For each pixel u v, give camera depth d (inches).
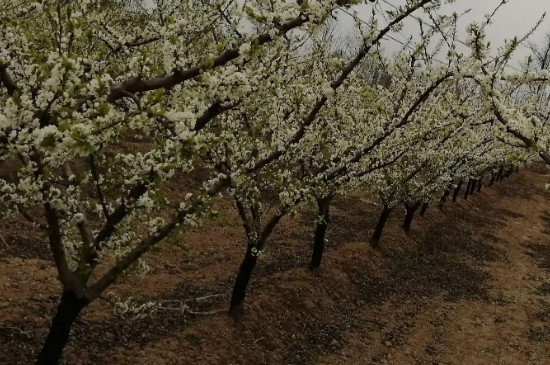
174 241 177.5
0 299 274.2
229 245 472.4
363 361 335.0
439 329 408.2
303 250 492.1
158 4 272.8
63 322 171.2
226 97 172.7
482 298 498.0
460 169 634.8
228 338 294.2
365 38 243.4
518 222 927.7
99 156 155.6
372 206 781.9
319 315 375.6
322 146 330.3
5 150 123.9
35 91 138.4
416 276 526.3
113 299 210.2
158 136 162.7
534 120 229.1
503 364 363.6
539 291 546.9
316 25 155.7
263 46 171.3
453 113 354.9
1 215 148.3
